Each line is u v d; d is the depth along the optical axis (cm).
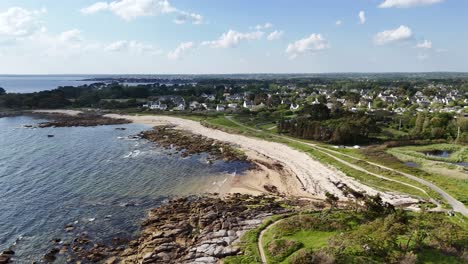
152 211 5444
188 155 9331
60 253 4162
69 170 7794
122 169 7919
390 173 7050
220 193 6406
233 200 5900
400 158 8475
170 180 7156
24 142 11025
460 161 8381
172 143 10862
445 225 3891
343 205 5412
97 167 8081
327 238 3806
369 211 4641
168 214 5256
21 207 5578
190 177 7388
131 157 9112
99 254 4103
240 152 9612
